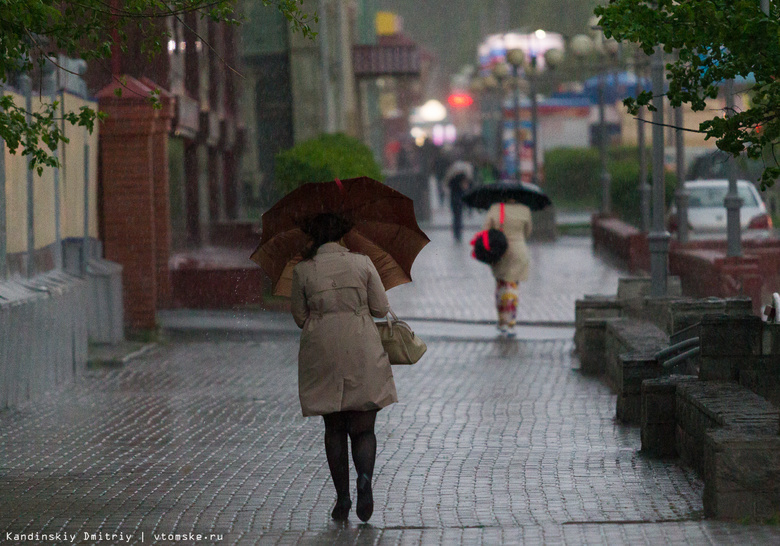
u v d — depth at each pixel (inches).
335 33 5595.5
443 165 7598.4
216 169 3934.5
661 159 2106.3
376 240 1058.7
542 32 5241.1
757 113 1027.3
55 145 1199.6
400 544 885.2
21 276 1892.2
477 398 1705.2
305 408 966.4
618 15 995.3
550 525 925.2
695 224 3754.9
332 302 980.6
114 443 1414.9
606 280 3427.7
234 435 1451.8
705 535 860.0
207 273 2790.4
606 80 7091.5
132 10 1206.3
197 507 1053.2
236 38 4210.1
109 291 2373.3
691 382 1226.0
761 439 924.6
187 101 3221.0
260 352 2311.8
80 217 2316.7
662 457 1245.7
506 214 2409.0
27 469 1255.5
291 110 4923.7
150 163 2566.4
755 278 2378.2
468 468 1206.3
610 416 1533.0
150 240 2564.0
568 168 7327.8
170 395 1811.0
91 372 2098.9
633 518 958.4
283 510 1036.5
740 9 946.1
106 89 2576.3
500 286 2417.6
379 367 978.1
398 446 1343.5
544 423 1485.0
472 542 878.4
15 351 1731.1
